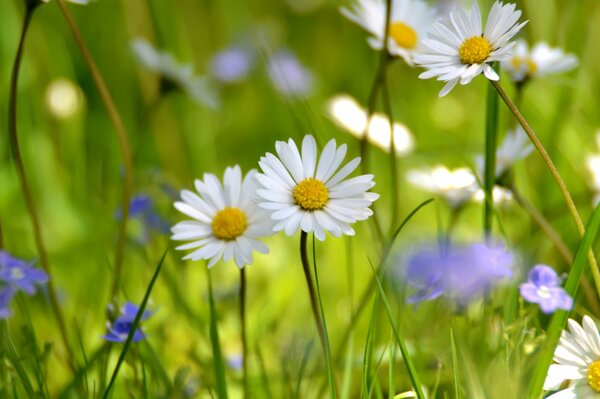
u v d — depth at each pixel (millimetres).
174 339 555
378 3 555
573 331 466
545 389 465
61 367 541
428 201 484
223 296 575
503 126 653
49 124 716
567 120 636
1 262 482
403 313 523
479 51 470
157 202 625
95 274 585
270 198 468
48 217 632
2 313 477
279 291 594
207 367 540
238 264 478
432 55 475
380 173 666
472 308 517
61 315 529
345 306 589
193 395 512
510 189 534
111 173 729
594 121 675
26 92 706
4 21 729
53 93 703
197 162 725
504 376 471
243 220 482
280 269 606
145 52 627
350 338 503
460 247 498
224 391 481
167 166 728
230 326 572
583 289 520
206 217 485
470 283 479
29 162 664
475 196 558
